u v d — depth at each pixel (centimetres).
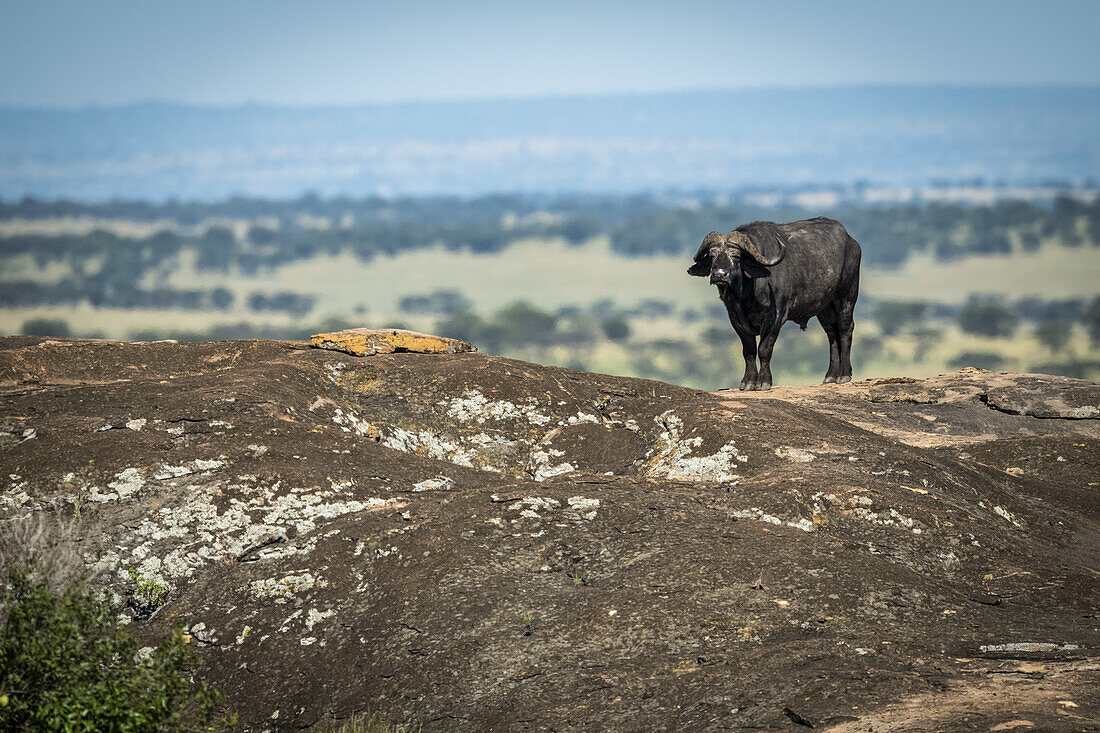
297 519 1262
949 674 912
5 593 1048
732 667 942
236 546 1224
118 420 1409
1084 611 1127
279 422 1428
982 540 1264
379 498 1316
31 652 852
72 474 1279
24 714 838
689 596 1076
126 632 1112
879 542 1240
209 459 1331
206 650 1101
